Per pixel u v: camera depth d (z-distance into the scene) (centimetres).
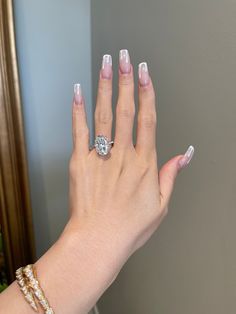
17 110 59
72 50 64
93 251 25
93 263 25
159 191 27
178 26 35
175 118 38
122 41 50
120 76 25
